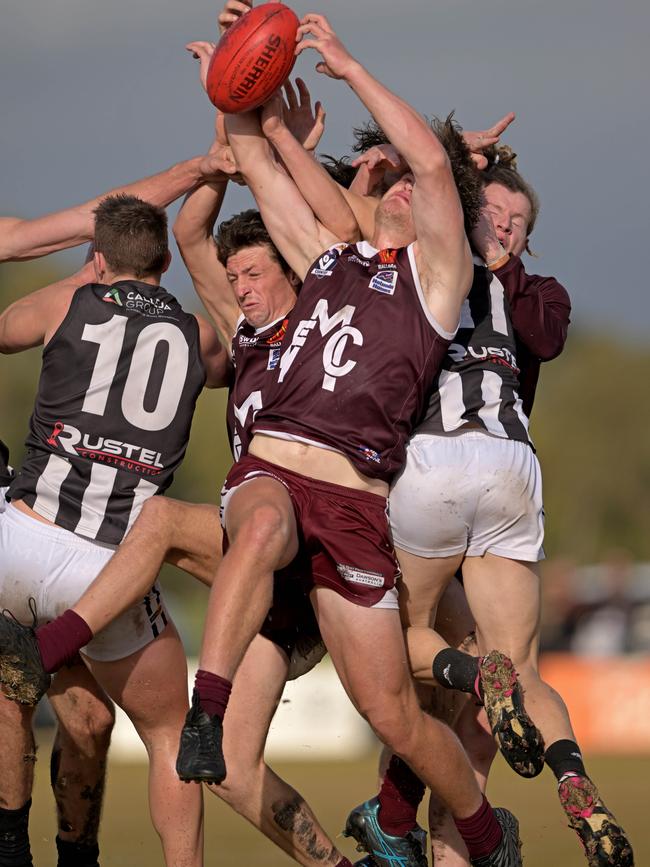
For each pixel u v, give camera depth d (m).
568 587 75.19
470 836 20.30
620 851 17.80
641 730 58.09
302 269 20.92
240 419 21.55
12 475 22.33
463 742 22.80
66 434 20.52
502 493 19.75
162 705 20.62
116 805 37.06
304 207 20.88
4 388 150.50
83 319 20.70
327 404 19.22
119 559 19.78
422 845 21.94
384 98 19.22
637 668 58.72
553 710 19.31
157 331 20.92
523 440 20.23
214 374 22.34
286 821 20.56
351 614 19.06
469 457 19.69
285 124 22.73
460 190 20.86
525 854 28.45
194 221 22.72
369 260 19.89
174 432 20.98
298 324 19.89
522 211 22.56
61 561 20.17
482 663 18.89
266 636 20.97
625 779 41.28
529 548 20.22
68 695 21.98
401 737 19.38
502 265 21.44
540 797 38.44
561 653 69.81
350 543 19.00
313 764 52.84
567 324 22.27
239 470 19.61
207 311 23.45
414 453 19.77
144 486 20.77
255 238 21.42
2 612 19.81
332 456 19.22
